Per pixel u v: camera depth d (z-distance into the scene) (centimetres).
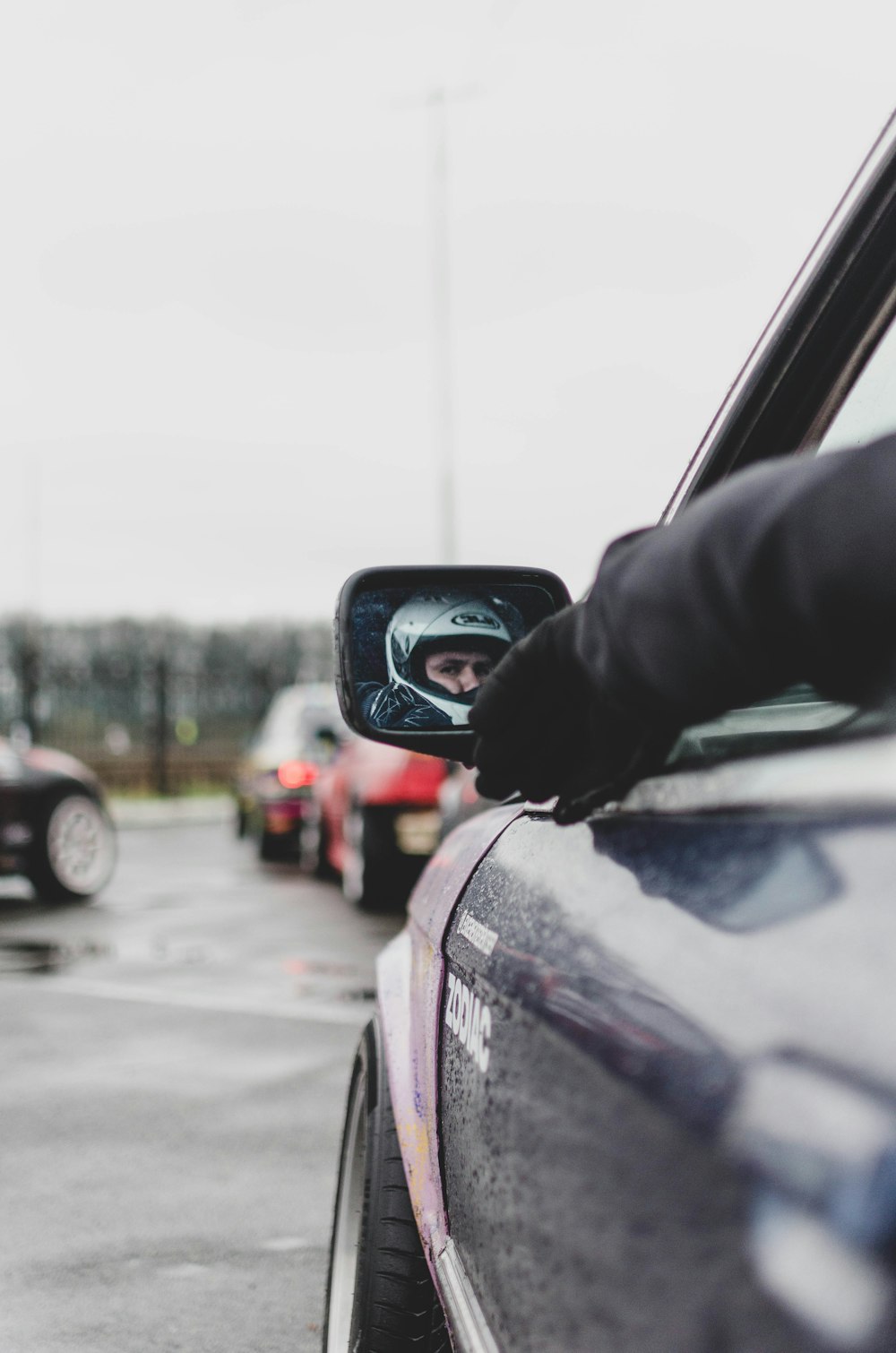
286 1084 518
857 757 86
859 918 79
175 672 2697
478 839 200
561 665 125
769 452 161
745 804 101
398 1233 210
